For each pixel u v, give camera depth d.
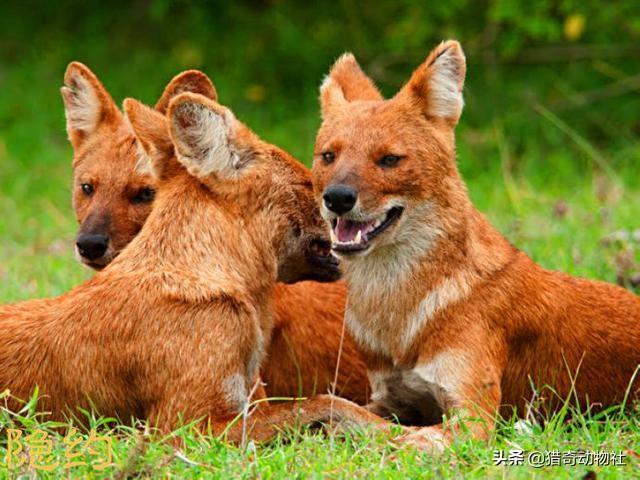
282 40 24.95
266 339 10.52
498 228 16.08
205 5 25.02
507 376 10.66
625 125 22.30
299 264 10.75
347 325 10.89
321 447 9.10
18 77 25.73
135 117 10.35
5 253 17.14
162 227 10.05
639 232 14.59
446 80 10.59
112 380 9.71
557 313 10.78
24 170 21.80
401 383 10.63
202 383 9.59
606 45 22.88
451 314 10.25
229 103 24.06
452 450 8.91
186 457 8.80
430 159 10.38
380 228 10.21
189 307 9.70
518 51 23.27
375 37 24.84
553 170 20.91
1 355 9.93
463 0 23.08
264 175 10.38
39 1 27.97
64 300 10.13
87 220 12.02
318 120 22.88
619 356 11.05
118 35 26.94
